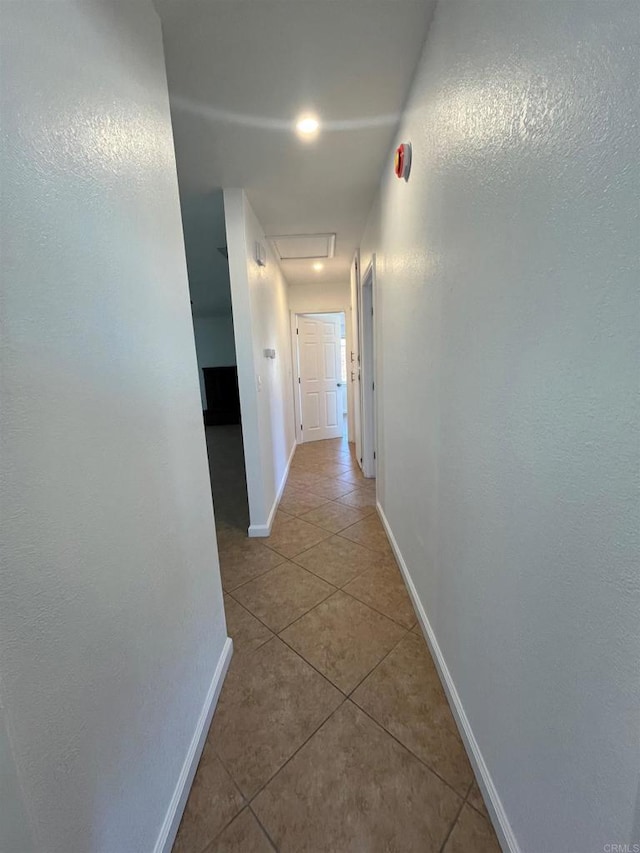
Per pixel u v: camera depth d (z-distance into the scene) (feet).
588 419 1.88
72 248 2.19
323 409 18.90
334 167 6.82
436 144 4.00
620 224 1.61
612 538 1.76
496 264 2.79
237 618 5.85
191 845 3.08
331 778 3.53
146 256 3.16
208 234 10.04
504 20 2.50
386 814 3.23
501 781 3.01
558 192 2.02
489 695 3.21
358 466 14.20
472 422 3.38
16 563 1.73
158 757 2.97
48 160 2.03
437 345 4.29
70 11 2.30
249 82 4.71
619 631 1.74
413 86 4.74
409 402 5.81
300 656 5.05
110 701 2.38
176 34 3.93
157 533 3.10
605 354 1.74
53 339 2.01
